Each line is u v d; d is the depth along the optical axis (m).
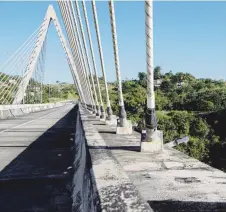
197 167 4.55
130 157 5.34
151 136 5.85
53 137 15.59
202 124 60.12
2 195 6.01
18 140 14.41
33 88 73.44
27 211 5.17
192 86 117.31
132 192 2.37
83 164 5.29
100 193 2.35
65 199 5.71
